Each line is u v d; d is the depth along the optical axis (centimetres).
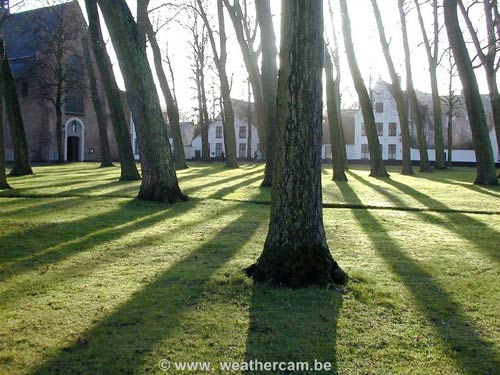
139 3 1884
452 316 524
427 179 2666
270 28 1842
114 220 1113
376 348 446
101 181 2178
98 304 549
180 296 575
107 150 3947
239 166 4209
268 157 1902
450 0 2220
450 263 748
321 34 603
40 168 3709
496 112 2819
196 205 1372
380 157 2834
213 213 1240
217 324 495
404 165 3203
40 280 642
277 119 627
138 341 455
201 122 5366
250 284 608
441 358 428
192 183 2116
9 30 5019
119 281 638
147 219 1134
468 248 858
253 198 1545
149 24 2575
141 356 427
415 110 3581
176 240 898
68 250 812
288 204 616
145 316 514
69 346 444
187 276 650
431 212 1328
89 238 905
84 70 5366
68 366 409
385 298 570
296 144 608
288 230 617
